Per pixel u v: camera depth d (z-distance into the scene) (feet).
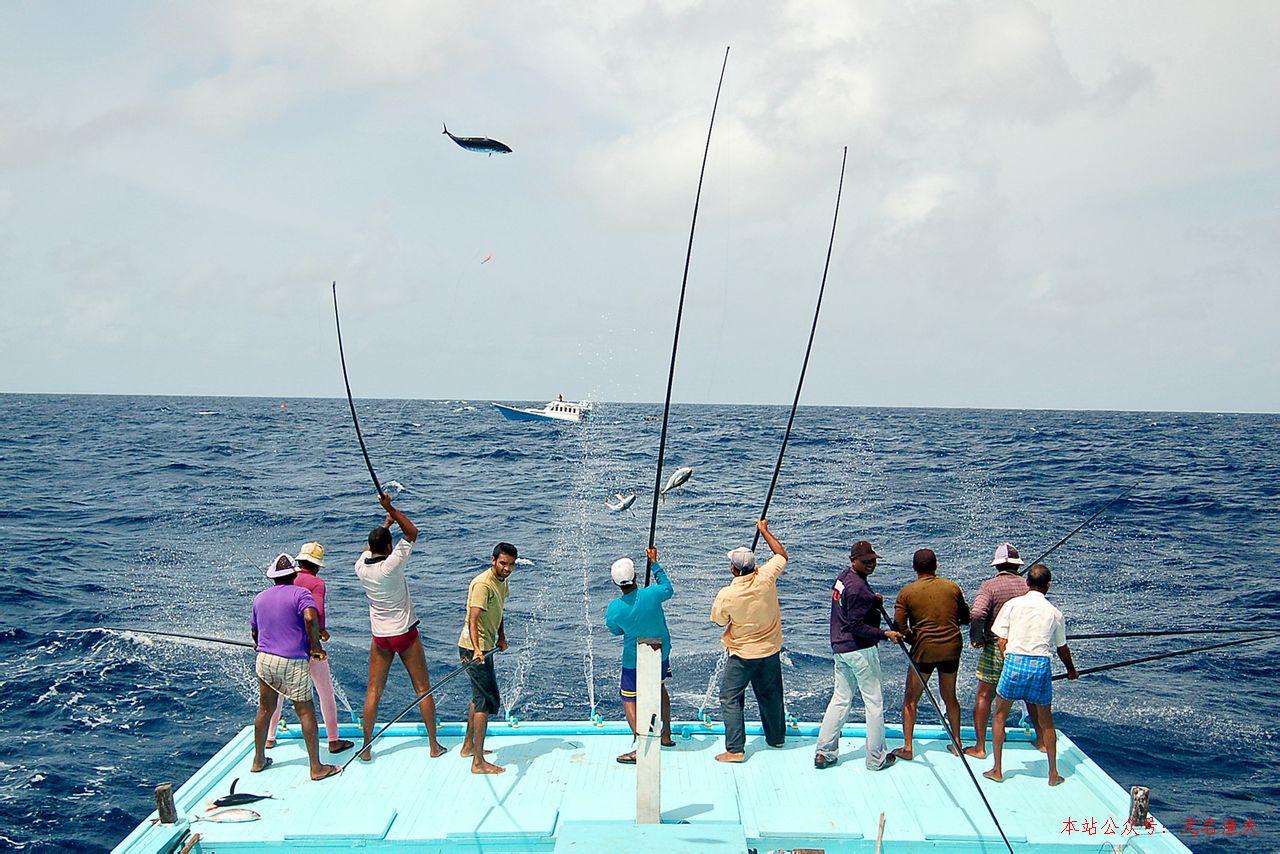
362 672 39.75
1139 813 18.48
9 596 53.57
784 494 103.76
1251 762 31.48
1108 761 31.53
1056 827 18.70
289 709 35.68
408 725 24.22
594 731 23.91
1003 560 22.34
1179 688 38.65
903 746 22.97
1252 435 249.34
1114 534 77.41
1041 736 21.34
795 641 44.14
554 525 83.10
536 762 22.02
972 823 18.89
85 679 39.34
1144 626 48.75
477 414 347.97
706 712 33.32
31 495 101.45
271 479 120.57
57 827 27.30
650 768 18.25
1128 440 209.97
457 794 20.29
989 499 99.25
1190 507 93.66
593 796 20.16
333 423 269.85
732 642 22.25
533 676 38.99
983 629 22.00
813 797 20.17
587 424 252.01
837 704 21.59
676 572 61.67
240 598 54.85
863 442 191.31
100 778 30.37
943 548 70.74
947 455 157.38
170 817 18.53
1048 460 147.43
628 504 46.57
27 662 41.60
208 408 412.98
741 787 20.65
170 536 77.10
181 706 36.60
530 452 166.20
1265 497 101.35
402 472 131.23
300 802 19.92
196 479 119.75
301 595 21.08
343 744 22.79
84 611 50.88
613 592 55.36
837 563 64.13
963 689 37.14
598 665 40.50
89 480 117.08
